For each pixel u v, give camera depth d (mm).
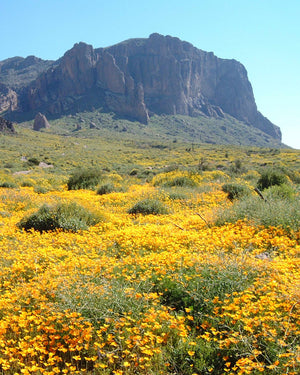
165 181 21109
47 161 62969
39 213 9508
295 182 22359
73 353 3273
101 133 171500
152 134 188000
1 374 3080
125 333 3377
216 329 3420
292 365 2691
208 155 83062
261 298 3527
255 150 97000
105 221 10016
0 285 4699
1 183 21734
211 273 4270
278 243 5961
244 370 2652
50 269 4992
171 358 3146
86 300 3742
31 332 3521
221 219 8281
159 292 4309
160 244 6621
